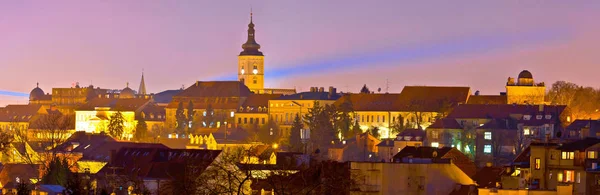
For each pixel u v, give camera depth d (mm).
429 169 177875
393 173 175250
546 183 190500
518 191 173250
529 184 188375
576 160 191125
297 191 164875
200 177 184500
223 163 197375
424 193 177375
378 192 173875
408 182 176375
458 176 180875
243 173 184125
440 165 179125
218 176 189125
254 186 176500
